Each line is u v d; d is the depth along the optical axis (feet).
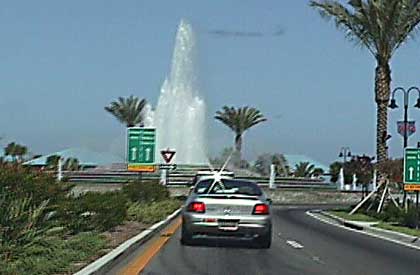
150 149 130.82
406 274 59.11
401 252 77.51
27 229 53.26
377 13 142.00
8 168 57.00
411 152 125.59
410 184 125.59
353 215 143.84
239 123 276.21
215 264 61.57
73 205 71.00
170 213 129.90
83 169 229.04
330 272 58.49
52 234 58.13
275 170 277.23
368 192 191.83
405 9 141.28
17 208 52.80
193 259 64.75
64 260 51.72
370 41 145.38
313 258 68.49
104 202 84.69
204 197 73.00
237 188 75.82
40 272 46.98
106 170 225.56
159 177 213.05
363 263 65.77
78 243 61.26
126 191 122.93
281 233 100.37
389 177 148.25
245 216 72.18
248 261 64.39
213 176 78.59
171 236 88.99
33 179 60.03
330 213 153.38
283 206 209.05
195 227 72.23
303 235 98.27
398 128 138.72
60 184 69.46
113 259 57.98
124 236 79.61
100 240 66.80
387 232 102.53
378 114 147.64
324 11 144.46
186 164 230.48
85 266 51.98
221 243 78.89
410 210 118.62
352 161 220.43
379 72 145.89
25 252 50.65
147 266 59.21
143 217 101.30
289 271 58.39
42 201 60.08
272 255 69.62
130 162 130.82
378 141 147.95
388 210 133.90
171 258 65.16
